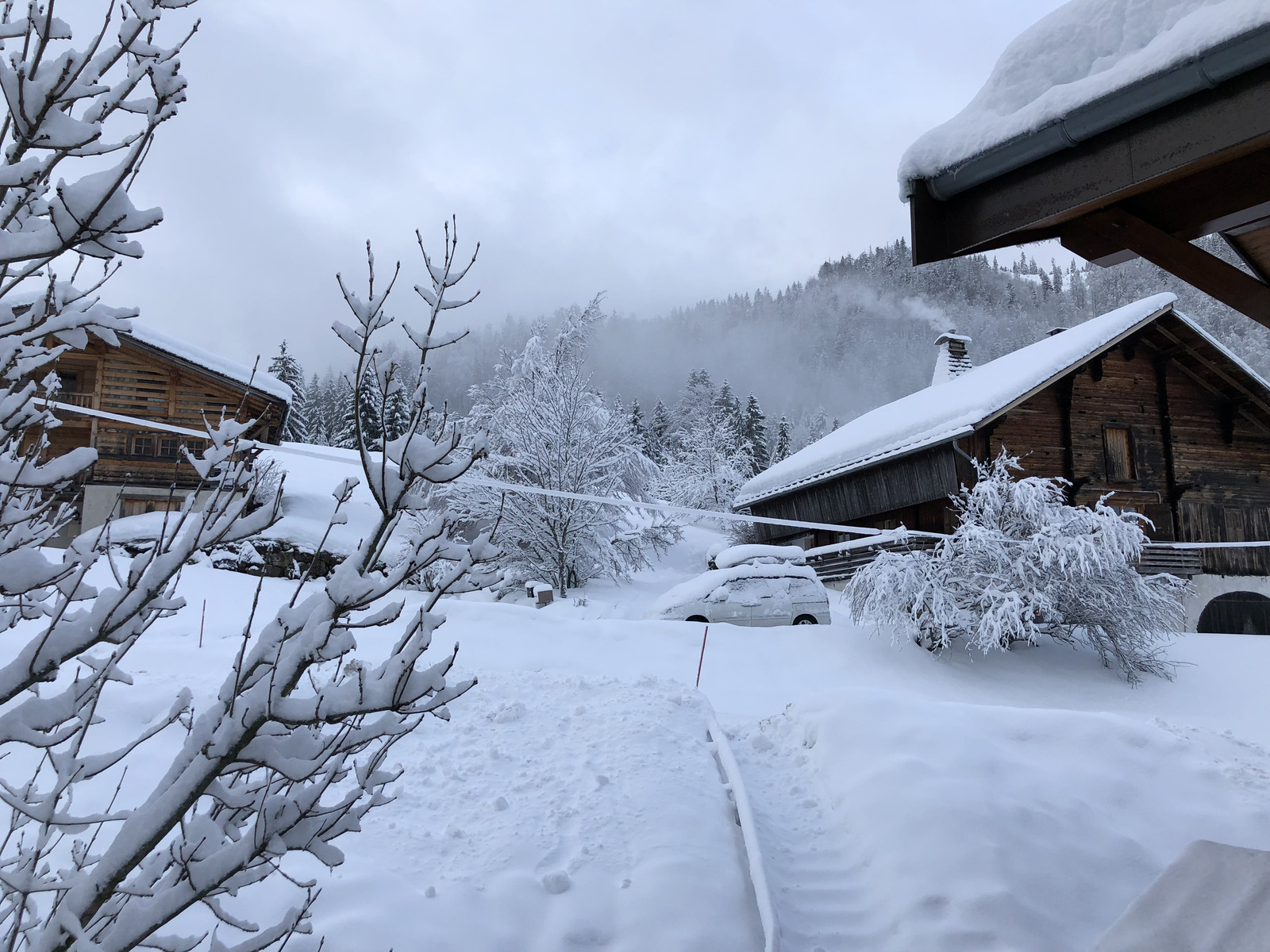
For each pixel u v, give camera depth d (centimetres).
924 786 530
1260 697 1142
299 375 5400
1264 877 311
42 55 167
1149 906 316
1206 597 2142
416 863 453
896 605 1270
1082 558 1199
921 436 1967
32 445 206
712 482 4025
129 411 2170
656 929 409
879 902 454
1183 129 349
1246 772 595
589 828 494
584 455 2145
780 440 6881
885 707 643
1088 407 2122
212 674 743
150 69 178
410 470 202
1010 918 425
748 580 1554
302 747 205
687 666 1123
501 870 448
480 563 213
